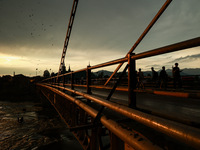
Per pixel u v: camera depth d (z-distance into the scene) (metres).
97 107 3.47
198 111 3.25
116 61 2.50
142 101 5.21
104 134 2.73
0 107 36.22
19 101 48.78
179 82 8.46
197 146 0.93
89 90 4.07
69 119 5.88
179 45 1.21
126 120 2.13
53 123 21.64
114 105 2.10
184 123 1.50
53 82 11.54
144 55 1.75
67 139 15.30
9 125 20.52
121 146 2.06
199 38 1.03
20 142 14.50
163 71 9.35
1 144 14.04
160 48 1.46
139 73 9.53
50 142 14.40
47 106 37.78
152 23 2.54
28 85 77.94
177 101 5.23
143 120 1.48
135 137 1.48
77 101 4.05
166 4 2.34
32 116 26.38
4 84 73.31
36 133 17.12
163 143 1.37
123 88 2.37
